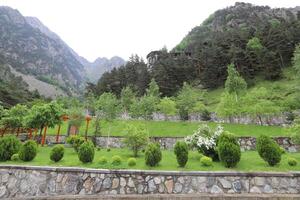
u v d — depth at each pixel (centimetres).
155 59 7706
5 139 1252
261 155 1113
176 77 5506
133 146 1439
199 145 1252
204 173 1002
